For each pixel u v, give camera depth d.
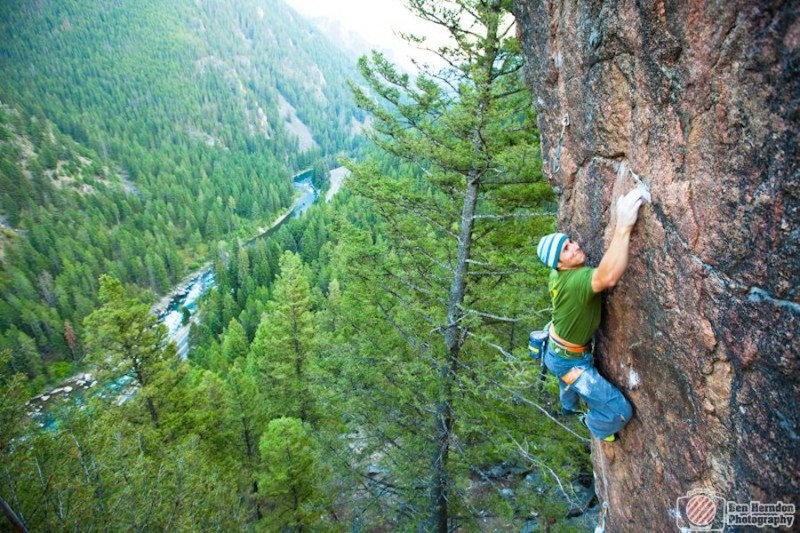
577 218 4.39
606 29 3.30
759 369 2.55
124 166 120.31
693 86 2.68
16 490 6.73
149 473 8.78
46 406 45.72
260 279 62.75
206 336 50.69
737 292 2.61
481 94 6.14
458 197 8.52
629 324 3.67
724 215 2.60
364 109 8.00
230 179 120.94
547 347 4.30
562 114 4.34
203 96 196.62
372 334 9.45
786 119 2.13
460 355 9.39
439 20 6.98
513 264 7.93
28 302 60.09
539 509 8.83
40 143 112.06
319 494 13.61
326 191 134.75
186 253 88.12
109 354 14.62
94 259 71.94
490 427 8.38
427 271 9.48
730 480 2.92
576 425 8.69
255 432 17.88
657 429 3.59
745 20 2.21
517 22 4.72
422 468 9.45
